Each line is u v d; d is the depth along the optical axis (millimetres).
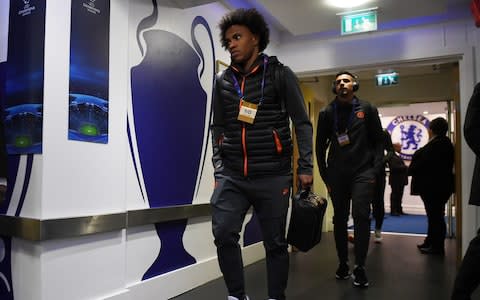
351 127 2891
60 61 1891
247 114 1858
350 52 4004
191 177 2914
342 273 3051
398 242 4926
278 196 1878
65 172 1905
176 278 2654
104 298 2102
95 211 2064
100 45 2119
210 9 3195
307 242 1904
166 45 2676
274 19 3965
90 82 2049
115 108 2215
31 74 1858
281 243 1896
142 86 2461
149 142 2512
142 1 2471
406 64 3861
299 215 1896
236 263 1921
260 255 3840
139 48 2439
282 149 1886
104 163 2131
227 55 3438
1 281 1989
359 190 2850
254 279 3039
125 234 2287
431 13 3477
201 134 3041
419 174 4242
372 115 2902
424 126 9688
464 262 1892
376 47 3893
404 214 8883
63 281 1895
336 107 2979
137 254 2391
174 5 2758
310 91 5496
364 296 2574
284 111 1933
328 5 3324
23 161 1885
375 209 4895
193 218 2914
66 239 1913
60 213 1874
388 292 2674
